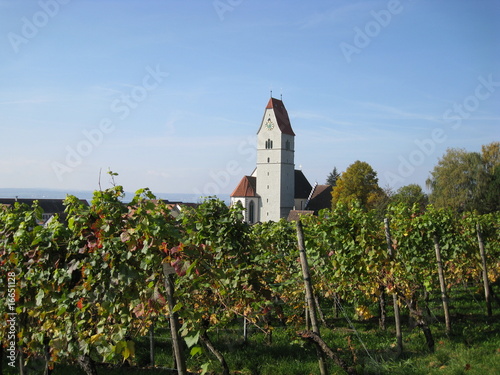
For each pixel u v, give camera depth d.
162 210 7.50
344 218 10.73
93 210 6.78
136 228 6.18
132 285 6.66
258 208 91.44
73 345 7.68
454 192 54.00
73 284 7.42
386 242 10.81
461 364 8.45
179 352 6.07
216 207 9.84
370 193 63.88
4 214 8.73
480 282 17.64
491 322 12.55
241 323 14.34
